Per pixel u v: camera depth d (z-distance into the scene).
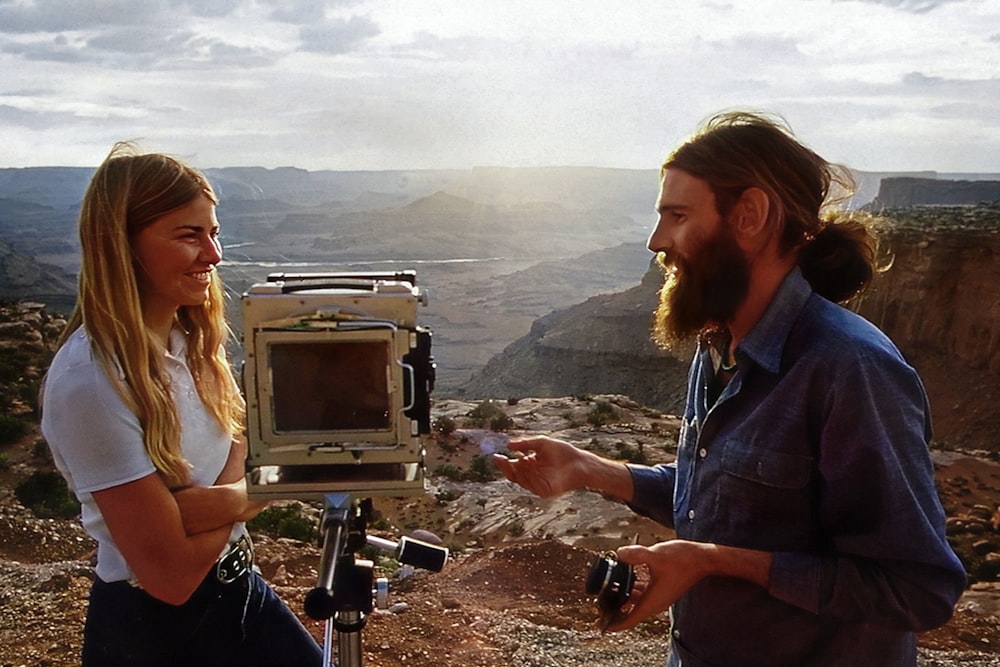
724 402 2.54
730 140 2.39
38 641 6.13
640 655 6.71
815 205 2.48
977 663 7.42
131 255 2.64
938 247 84.81
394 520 31.98
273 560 9.89
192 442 2.89
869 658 2.44
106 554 2.83
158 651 2.87
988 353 80.31
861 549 2.24
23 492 21.48
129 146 2.69
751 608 2.49
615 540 26.48
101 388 2.52
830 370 2.27
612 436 53.47
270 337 2.20
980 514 31.95
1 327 47.47
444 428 48.94
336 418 2.26
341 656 2.59
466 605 7.61
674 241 2.50
